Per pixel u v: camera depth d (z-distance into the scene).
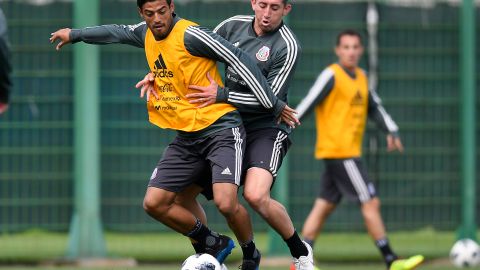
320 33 42.03
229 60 26.00
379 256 42.41
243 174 27.59
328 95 37.06
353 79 37.28
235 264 40.25
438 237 44.03
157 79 26.56
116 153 41.62
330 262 41.34
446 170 43.12
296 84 41.84
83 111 40.62
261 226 41.62
